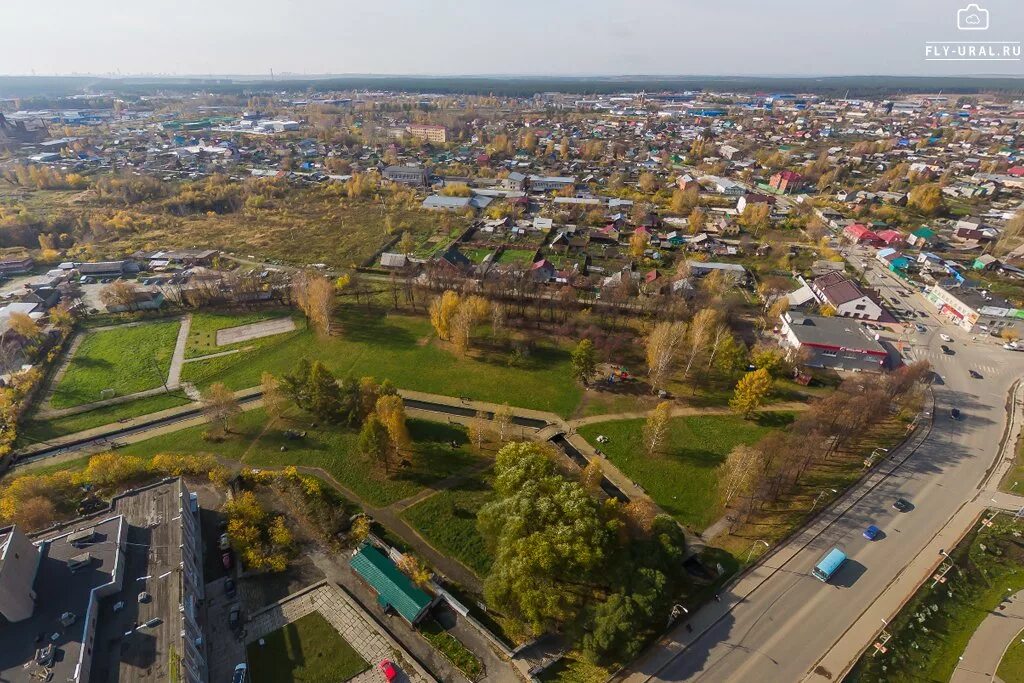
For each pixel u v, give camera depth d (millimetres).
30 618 57812
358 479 91312
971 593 74125
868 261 191875
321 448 98500
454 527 82375
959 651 66750
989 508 85938
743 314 153250
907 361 128000
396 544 79000
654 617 63531
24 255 184000
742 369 116875
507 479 78250
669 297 148375
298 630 66688
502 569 67062
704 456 98188
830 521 83125
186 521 74688
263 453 97188
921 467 94438
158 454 95625
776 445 90688
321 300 134125
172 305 150375
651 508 79125
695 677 62094
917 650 66375
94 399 113438
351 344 134500
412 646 65375
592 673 62344
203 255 187250
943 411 110188
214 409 98375
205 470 89938
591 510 69312
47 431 104000
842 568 75562
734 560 76938
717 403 113438
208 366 125250
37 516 76062
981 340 138625
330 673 62094
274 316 147500
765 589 72500
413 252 195500
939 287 155875
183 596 63062
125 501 76062
